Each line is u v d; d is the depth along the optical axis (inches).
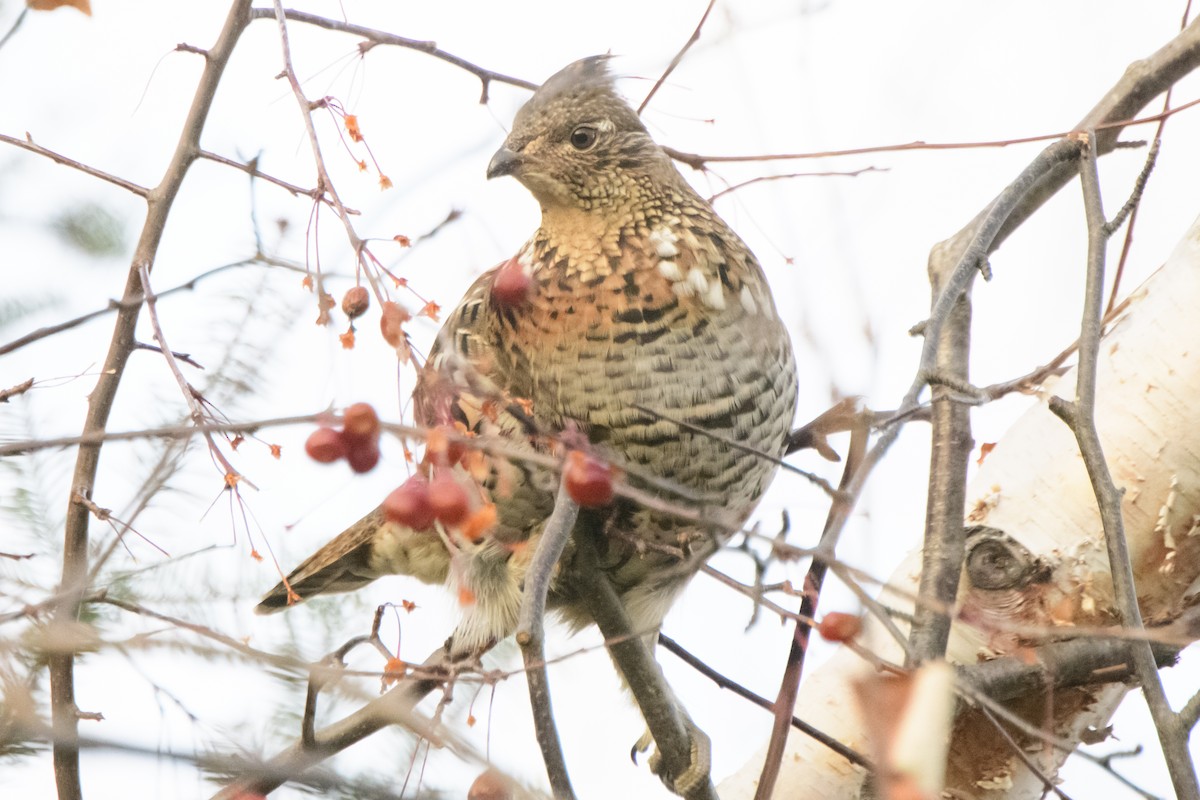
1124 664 247.3
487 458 230.8
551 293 298.7
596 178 302.5
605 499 201.2
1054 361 246.8
